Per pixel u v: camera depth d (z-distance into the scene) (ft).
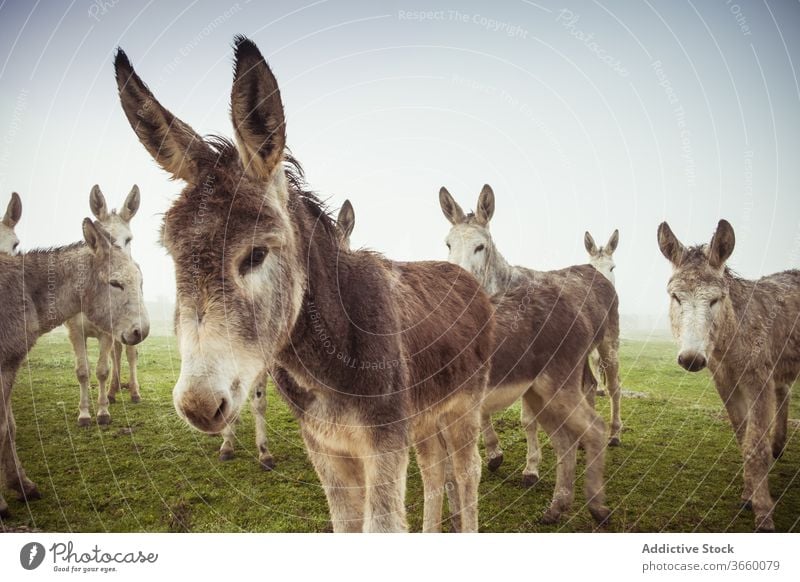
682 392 27.53
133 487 16.63
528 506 15.92
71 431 21.38
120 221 26.25
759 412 15.31
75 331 22.08
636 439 20.92
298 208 8.34
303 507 15.51
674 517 14.70
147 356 35.17
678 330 15.62
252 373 6.54
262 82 6.91
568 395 15.64
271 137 7.07
